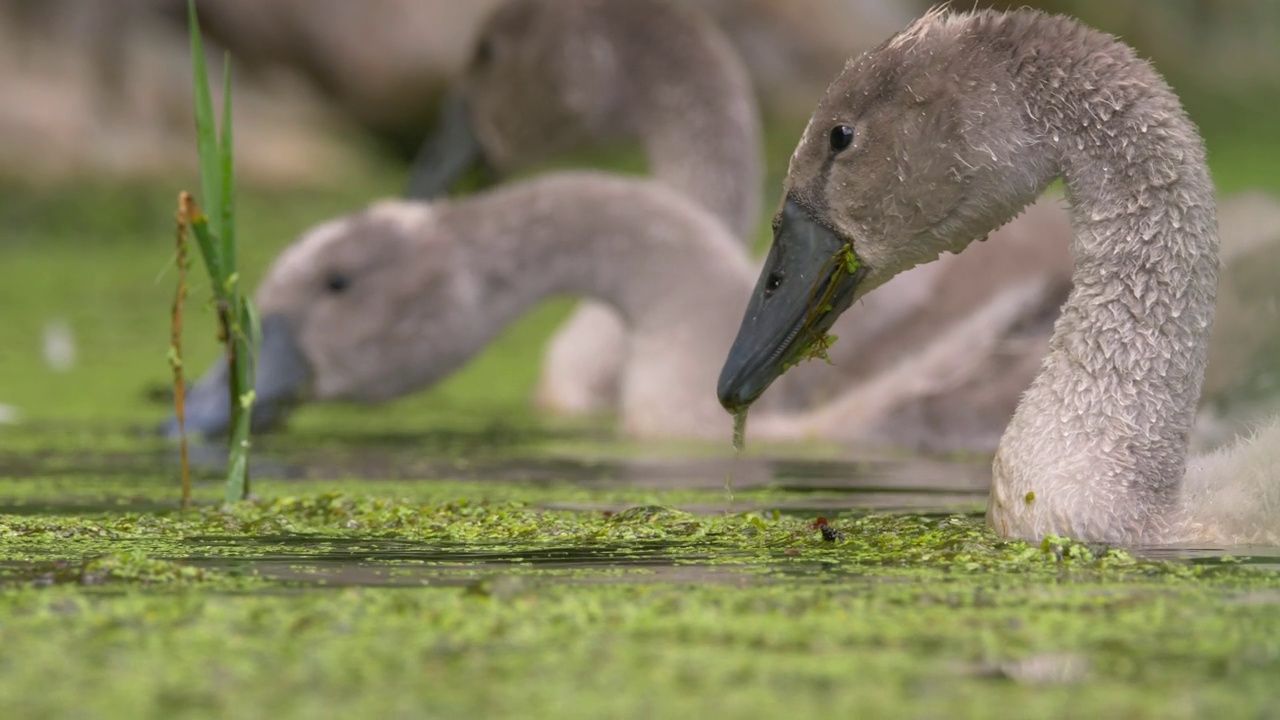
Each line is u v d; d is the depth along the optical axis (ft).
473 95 59.98
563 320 83.71
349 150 115.85
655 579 25.48
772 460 44.83
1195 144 30.35
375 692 18.90
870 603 23.21
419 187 59.82
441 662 20.08
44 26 108.78
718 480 40.91
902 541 29.01
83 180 105.60
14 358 66.95
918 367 49.52
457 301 50.08
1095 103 30.37
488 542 29.71
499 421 55.88
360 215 50.49
